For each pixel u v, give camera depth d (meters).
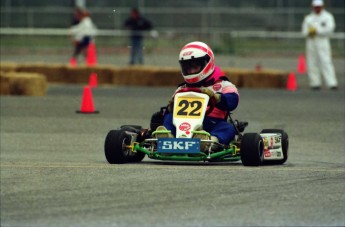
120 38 124.56
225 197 25.88
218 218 23.31
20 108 58.56
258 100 65.62
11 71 81.50
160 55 121.69
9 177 29.38
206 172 30.50
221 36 126.06
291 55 125.25
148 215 23.64
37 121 52.16
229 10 132.12
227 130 33.91
